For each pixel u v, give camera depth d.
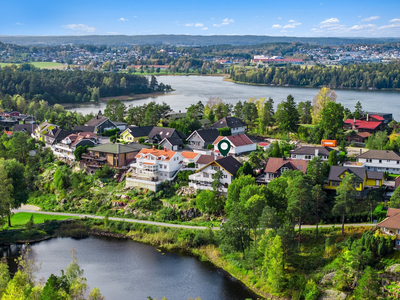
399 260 71.12
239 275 82.94
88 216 111.12
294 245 82.50
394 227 74.12
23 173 126.06
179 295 76.12
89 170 131.00
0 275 68.44
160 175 118.19
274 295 75.12
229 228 86.00
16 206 113.94
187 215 105.19
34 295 61.59
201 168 110.88
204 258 90.25
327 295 70.31
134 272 84.56
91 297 62.84
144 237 100.06
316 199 87.12
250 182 99.38
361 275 70.00
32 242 99.75
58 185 125.69
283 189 94.88
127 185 120.00
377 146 131.62
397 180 100.50
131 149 130.75
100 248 95.94
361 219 91.00
